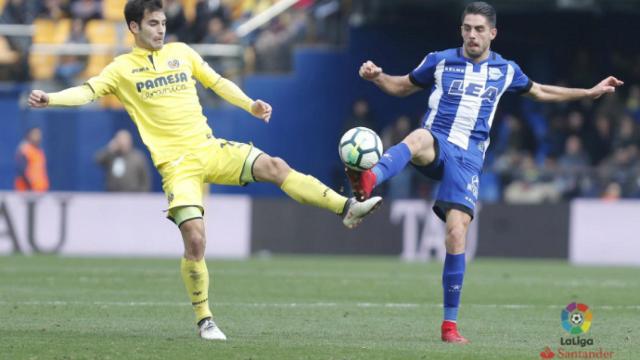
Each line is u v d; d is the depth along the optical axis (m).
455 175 28.19
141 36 27.88
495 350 26.14
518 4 73.31
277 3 83.50
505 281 48.84
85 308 34.69
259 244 67.38
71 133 79.62
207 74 28.66
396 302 38.59
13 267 53.47
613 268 60.47
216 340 26.67
